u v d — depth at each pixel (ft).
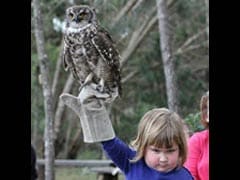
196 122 34.24
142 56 90.07
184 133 16.69
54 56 94.12
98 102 16.01
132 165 16.78
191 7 89.56
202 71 91.76
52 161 49.14
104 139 16.07
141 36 85.61
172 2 83.30
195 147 21.40
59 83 92.94
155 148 16.39
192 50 90.38
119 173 51.39
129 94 92.53
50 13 87.76
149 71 88.94
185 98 84.84
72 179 71.56
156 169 16.62
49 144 49.03
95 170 51.44
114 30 84.43
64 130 96.84
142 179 16.56
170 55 43.91
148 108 87.20
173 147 16.44
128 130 90.43
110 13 84.12
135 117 89.86
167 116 16.60
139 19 85.97
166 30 44.32
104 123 16.01
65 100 15.88
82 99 15.88
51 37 92.58
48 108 48.52
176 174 16.84
